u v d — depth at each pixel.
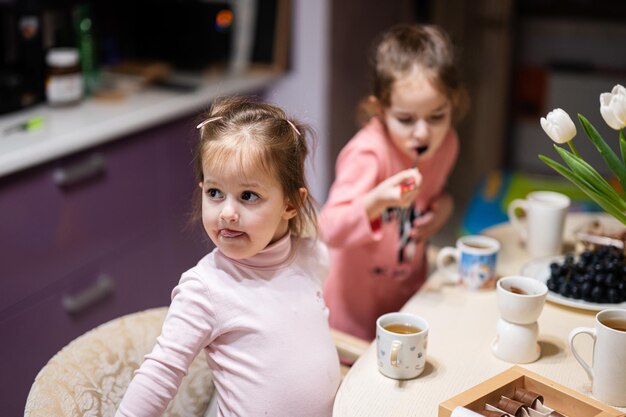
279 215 1.16
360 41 3.39
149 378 1.11
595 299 1.40
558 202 1.70
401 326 1.25
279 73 3.03
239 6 3.01
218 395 1.20
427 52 1.64
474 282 1.48
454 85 1.66
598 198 1.18
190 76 2.93
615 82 3.79
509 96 4.00
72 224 2.12
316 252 1.33
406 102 1.60
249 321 1.15
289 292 1.21
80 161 2.11
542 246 1.63
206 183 1.14
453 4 3.85
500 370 1.22
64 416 1.16
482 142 4.00
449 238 3.70
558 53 3.99
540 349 1.27
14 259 1.94
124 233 2.35
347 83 3.29
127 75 2.75
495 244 1.54
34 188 1.97
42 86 2.38
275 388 1.15
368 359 1.25
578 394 1.07
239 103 1.22
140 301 2.47
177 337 1.13
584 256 1.45
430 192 1.85
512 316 1.22
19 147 1.93
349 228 1.58
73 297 2.15
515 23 3.91
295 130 1.20
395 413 1.10
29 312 2.01
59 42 2.43
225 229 1.14
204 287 1.15
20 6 2.31
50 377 1.20
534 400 1.07
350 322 1.85
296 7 3.00
